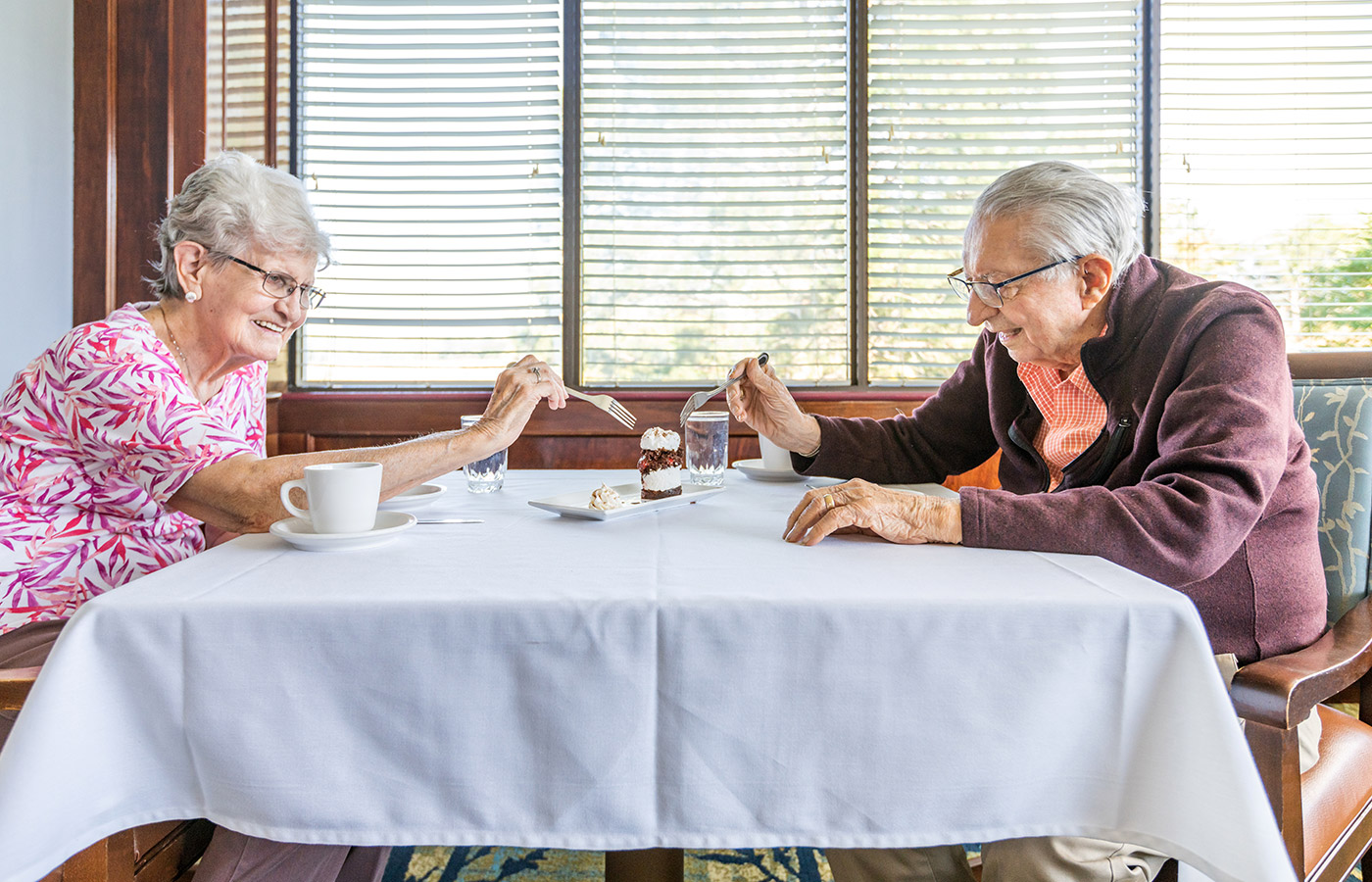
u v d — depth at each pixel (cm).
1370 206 239
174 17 192
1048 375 119
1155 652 61
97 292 189
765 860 141
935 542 84
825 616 61
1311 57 238
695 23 241
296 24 239
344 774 62
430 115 241
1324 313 239
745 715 62
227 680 61
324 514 82
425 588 65
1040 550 80
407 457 96
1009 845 78
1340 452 111
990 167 242
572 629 61
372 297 241
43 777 57
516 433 103
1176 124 240
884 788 62
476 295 241
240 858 70
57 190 185
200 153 194
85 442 94
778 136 241
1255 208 240
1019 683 62
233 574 70
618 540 87
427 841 62
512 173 241
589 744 61
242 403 128
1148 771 62
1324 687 76
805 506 87
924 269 241
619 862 82
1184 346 97
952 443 140
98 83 189
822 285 241
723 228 241
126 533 103
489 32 241
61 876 72
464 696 62
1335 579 107
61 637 60
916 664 61
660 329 241
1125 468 102
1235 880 56
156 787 62
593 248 240
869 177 241
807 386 241
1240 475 80
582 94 240
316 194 240
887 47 241
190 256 104
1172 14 239
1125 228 104
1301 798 78
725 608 61
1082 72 241
